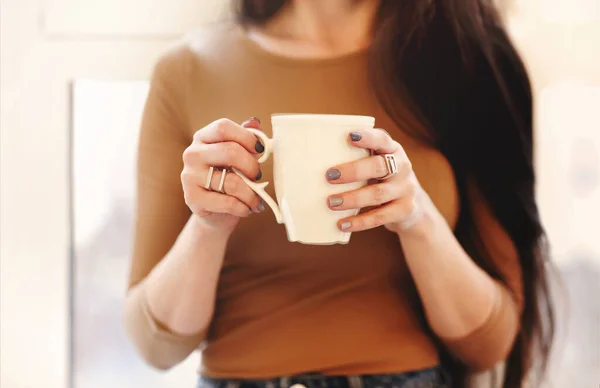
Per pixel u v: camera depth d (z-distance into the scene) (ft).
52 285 3.66
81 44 3.57
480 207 3.18
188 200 2.32
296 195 2.18
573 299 3.56
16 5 3.54
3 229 3.63
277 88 3.04
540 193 3.59
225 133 2.26
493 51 3.28
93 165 3.64
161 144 3.11
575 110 3.55
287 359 2.75
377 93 3.03
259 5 3.16
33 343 3.67
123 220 3.66
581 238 3.59
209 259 2.70
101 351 3.67
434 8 3.15
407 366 2.78
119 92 3.60
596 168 3.57
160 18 3.52
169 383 3.65
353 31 3.12
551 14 3.47
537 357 3.41
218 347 2.89
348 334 2.77
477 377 3.27
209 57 3.12
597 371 3.51
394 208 2.29
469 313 2.85
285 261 2.86
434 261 2.71
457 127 3.09
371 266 2.84
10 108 3.59
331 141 2.15
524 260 3.27
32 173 3.63
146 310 2.89
